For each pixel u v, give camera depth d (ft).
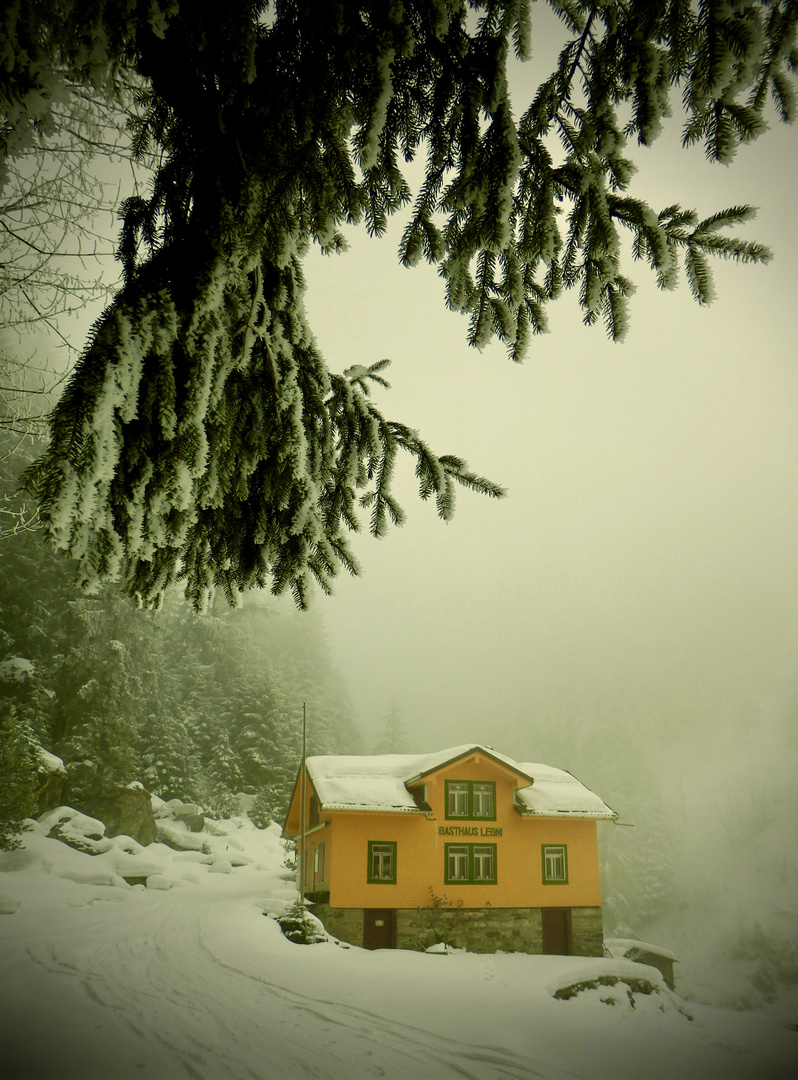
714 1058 36.52
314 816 71.61
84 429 7.32
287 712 171.83
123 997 29.58
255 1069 20.83
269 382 10.61
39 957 38.29
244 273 9.84
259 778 153.28
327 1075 21.54
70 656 107.45
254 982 36.01
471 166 8.87
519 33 8.55
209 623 146.20
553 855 65.10
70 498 7.07
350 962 44.86
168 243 10.03
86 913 59.06
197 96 9.78
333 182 9.25
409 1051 26.07
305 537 11.43
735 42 7.30
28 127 6.99
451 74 8.99
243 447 10.47
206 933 49.80
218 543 11.99
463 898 61.00
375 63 8.23
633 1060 32.24
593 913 63.98
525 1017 35.14
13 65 6.50
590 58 8.68
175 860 104.78
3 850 75.20
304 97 9.04
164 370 8.50
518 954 58.80
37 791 91.40
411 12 8.85
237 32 8.55
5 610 106.63
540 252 9.70
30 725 100.27
